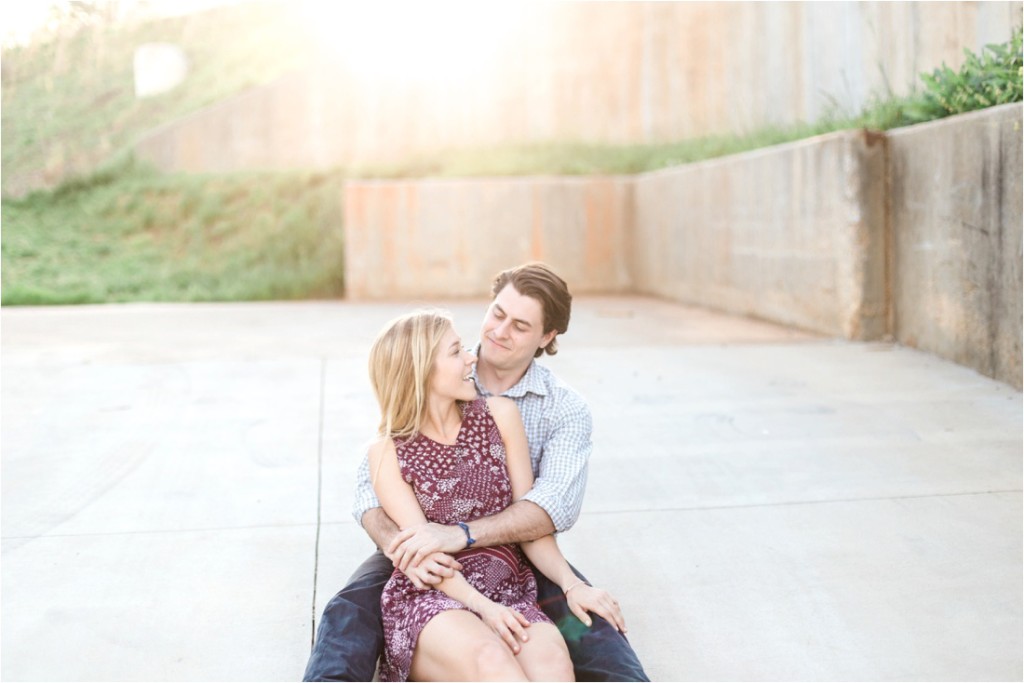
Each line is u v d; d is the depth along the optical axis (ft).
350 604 7.84
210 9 59.77
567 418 8.77
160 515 12.36
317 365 22.29
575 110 50.72
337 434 16.08
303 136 50.98
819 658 8.61
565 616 7.98
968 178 19.01
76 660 8.68
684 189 34.60
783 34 36.19
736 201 29.94
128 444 15.60
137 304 37.93
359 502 8.43
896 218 22.26
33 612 9.62
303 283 40.32
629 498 12.70
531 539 8.11
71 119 52.19
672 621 9.37
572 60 50.49
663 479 13.42
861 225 22.58
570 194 40.47
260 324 30.42
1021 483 12.77
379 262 40.04
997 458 13.80
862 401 17.26
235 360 22.99
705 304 33.06
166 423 16.92
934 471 13.38
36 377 20.85
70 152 50.24
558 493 8.16
